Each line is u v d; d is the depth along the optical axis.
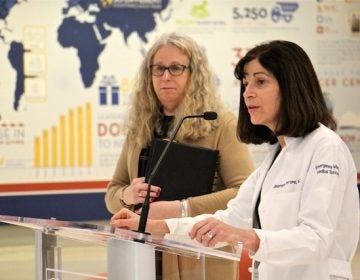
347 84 9.25
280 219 2.45
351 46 9.22
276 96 2.45
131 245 2.03
